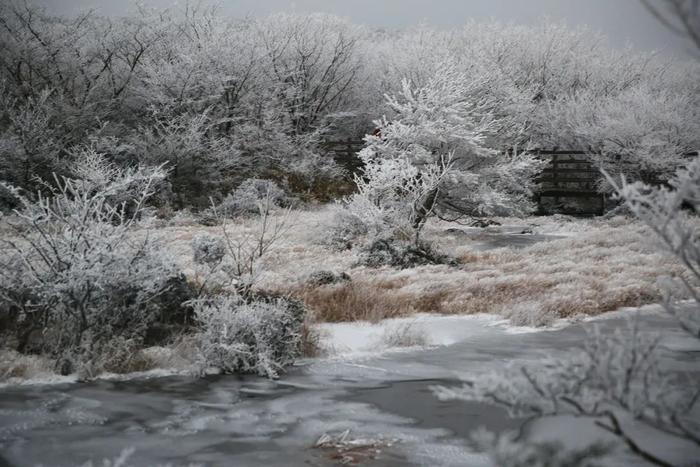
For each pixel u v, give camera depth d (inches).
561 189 1325.0
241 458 196.7
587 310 459.2
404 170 775.1
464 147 926.4
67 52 1205.7
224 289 394.9
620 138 1219.9
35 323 330.6
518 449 116.4
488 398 115.0
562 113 1433.3
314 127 1424.7
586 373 112.0
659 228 118.6
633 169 1242.6
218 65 1270.9
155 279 327.3
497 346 366.3
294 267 608.7
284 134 1299.2
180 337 341.1
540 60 1710.1
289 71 1430.9
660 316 439.8
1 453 199.2
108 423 229.8
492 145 996.6
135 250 343.0
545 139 1446.9
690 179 117.1
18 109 1125.1
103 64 1270.9
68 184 338.6
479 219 1080.2
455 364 324.2
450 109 895.7
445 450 201.6
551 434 205.5
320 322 427.5
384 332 390.3
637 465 176.9
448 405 251.0
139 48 1311.5
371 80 1537.9
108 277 319.0
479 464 189.2
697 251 114.2
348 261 669.3
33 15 1203.2
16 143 976.3
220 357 311.9
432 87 920.3
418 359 337.4
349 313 445.1
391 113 1358.3
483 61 1346.0
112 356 309.3
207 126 1172.5
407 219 771.4
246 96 1320.1
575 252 737.6
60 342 309.3
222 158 1180.5
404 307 467.2
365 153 861.2
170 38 1326.3
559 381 113.1
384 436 216.4
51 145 1027.9
